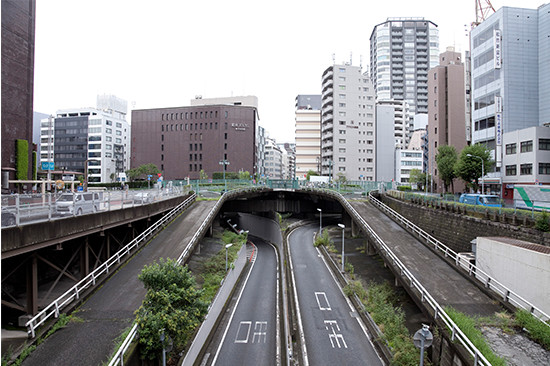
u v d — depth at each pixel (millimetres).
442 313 16453
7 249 13867
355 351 18547
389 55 140125
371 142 98188
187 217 32719
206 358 18797
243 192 50031
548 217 19859
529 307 17156
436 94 79438
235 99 119312
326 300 25688
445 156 59812
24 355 13258
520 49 49375
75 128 113125
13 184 36375
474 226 26109
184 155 101312
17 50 37500
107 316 16359
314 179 72625
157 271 15102
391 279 28094
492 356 12953
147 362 14203
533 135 40656
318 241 43500
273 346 20203
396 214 33906
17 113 37625
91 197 21641
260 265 40719
